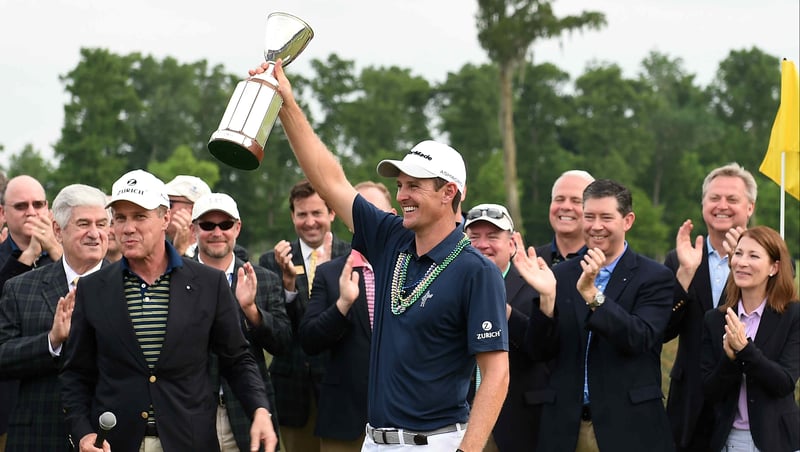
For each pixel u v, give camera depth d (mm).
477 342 7680
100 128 134750
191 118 161750
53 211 10148
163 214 8953
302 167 8578
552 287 10109
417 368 7836
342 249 12602
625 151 147375
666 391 17250
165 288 8914
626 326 9812
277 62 8141
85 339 8844
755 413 10227
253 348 10648
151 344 8750
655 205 152250
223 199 11031
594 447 10180
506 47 86000
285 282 11688
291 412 11805
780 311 10430
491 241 11086
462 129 144875
